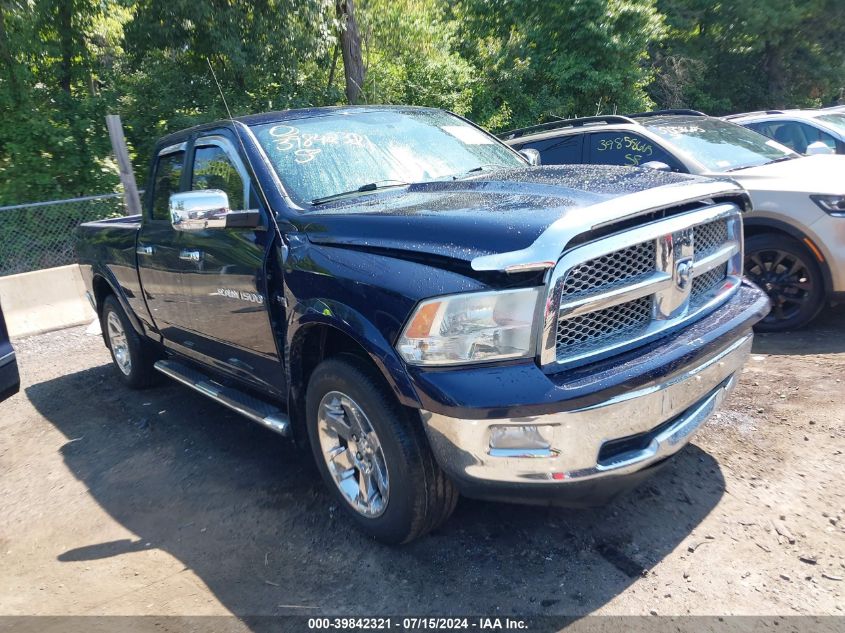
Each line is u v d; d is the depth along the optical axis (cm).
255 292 362
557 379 261
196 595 306
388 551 324
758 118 909
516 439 261
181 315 452
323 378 322
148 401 563
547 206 281
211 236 396
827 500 335
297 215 346
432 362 267
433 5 1884
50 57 1312
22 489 429
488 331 260
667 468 374
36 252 908
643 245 287
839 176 558
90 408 562
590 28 1784
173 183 464
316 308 309
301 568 319
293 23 1366
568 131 735
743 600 274
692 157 649
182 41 1325
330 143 400
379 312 283
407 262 285
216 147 419
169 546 348
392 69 1683
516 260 251
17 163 1201
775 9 2433
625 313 286
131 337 560
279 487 396
